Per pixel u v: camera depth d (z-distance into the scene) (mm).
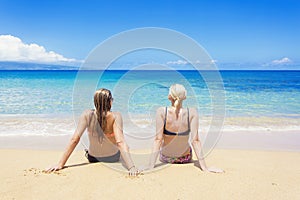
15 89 17297
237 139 6195
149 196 2797
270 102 12812
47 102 12078
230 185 3088
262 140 6137
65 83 21219
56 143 5773
